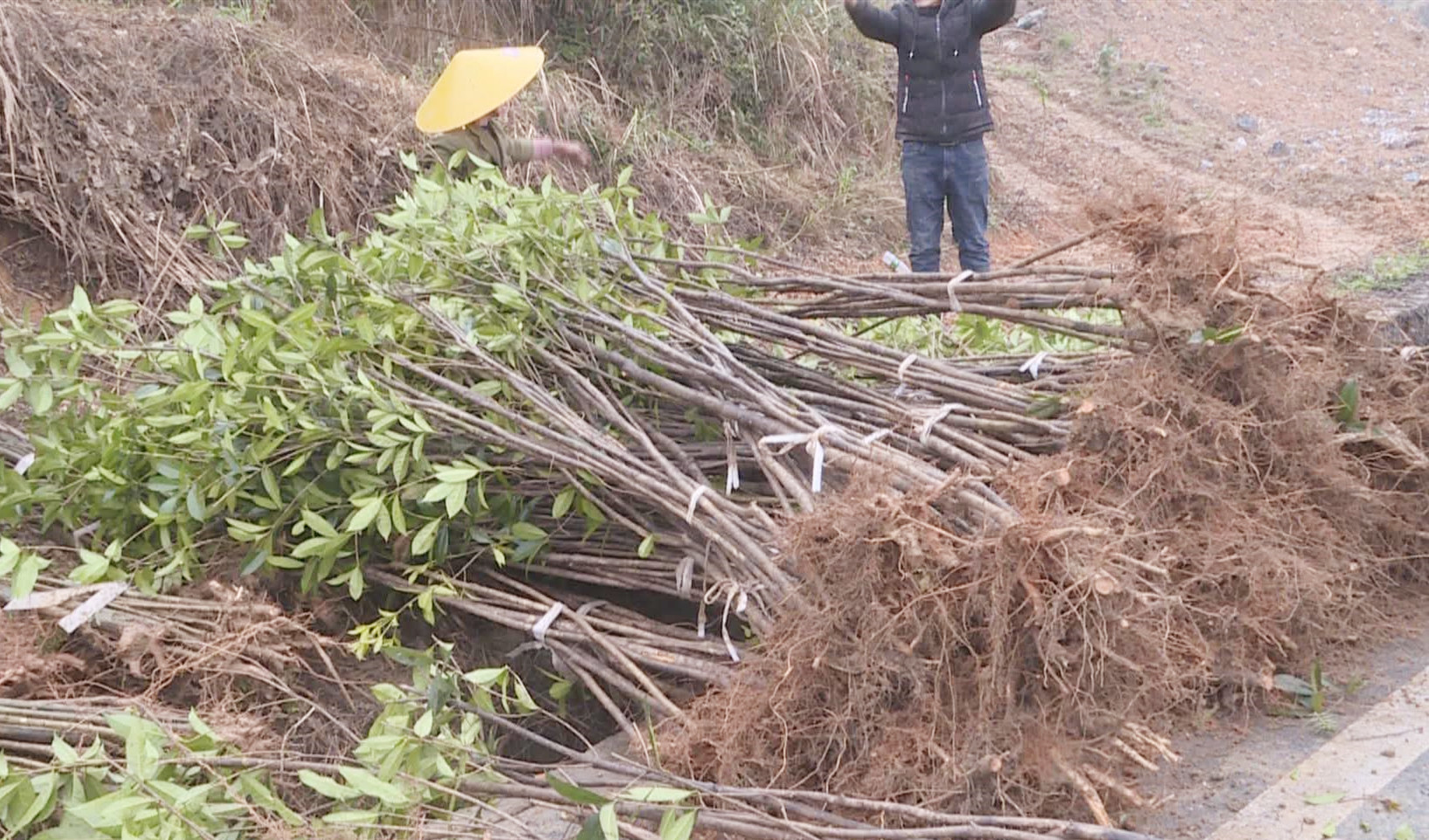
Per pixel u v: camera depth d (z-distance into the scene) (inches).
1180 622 120.3
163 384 158.2
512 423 147.4
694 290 165.2
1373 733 122.7
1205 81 558.9
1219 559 122.8
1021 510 106.0
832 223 374.6
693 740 114.1
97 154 226.7
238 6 289.7
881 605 102.2
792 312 165.6
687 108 376.5
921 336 186.2
